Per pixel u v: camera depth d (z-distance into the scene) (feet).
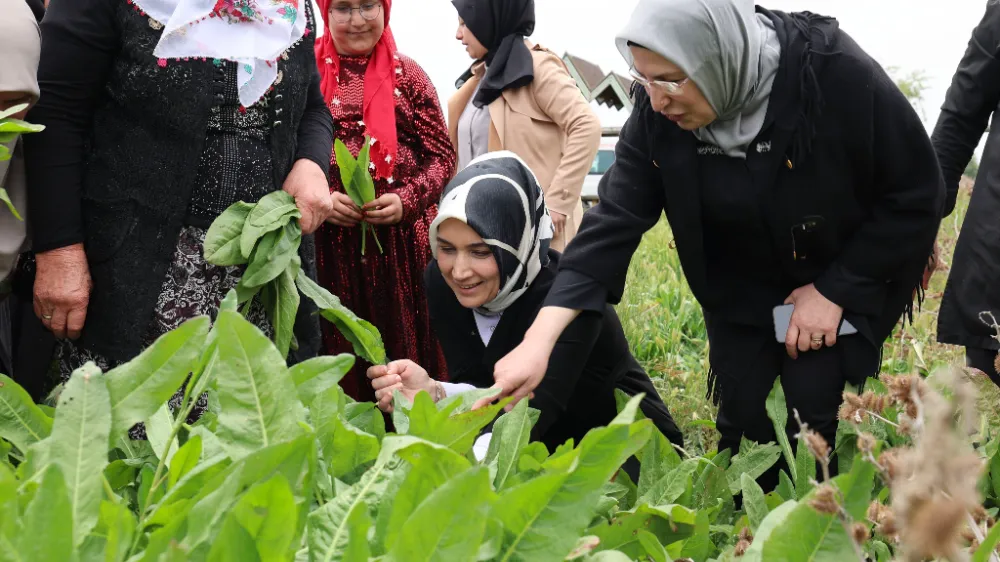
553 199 12.79
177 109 7.50
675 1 7.45
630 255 8.63
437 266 9.75
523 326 9.40
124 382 3.86
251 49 7.57
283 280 7.20
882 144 7.86
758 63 7.70
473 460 4.64
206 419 4.94
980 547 3.43
